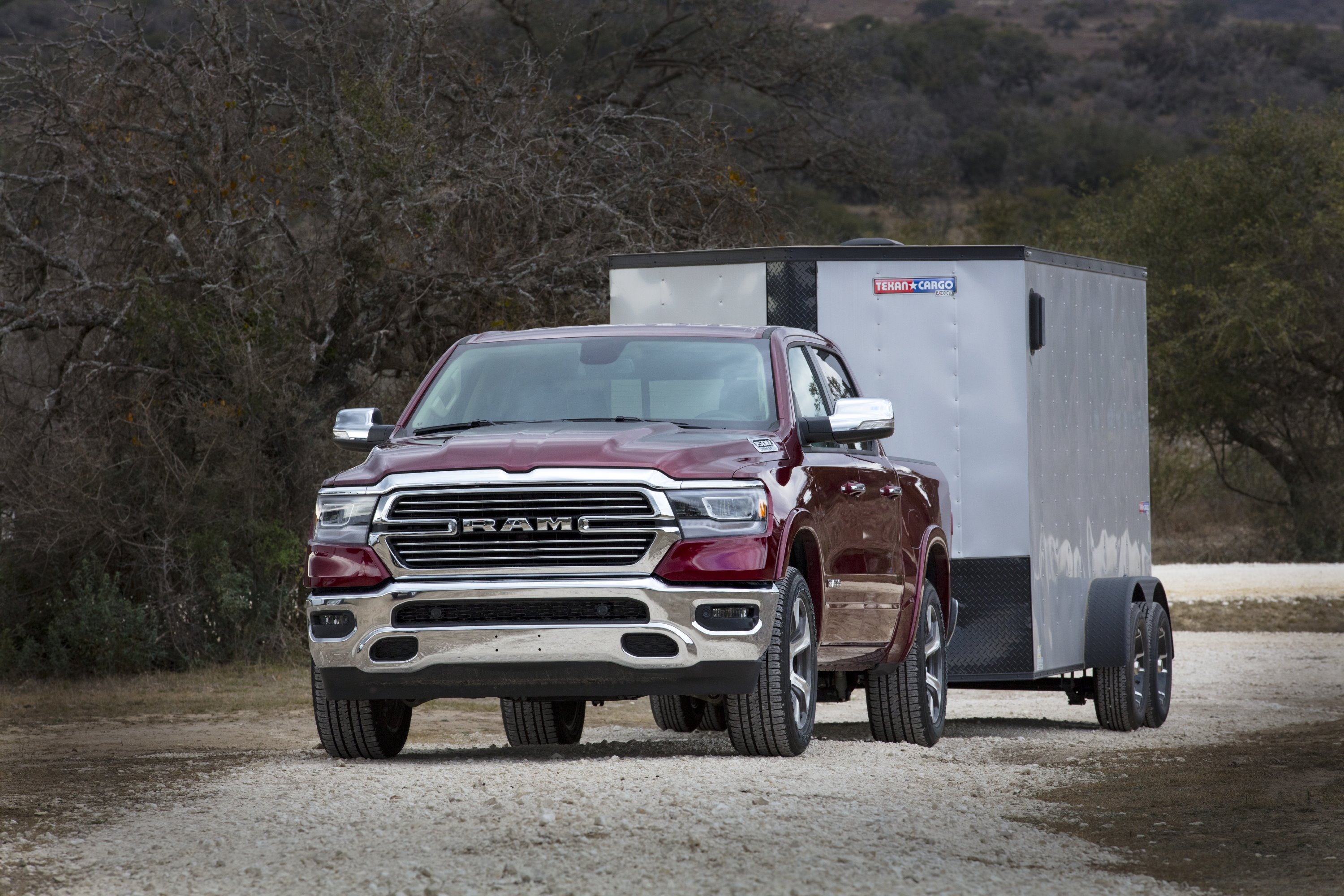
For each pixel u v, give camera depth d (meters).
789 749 20.95
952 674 28.94
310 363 48.78
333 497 20.36
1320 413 93.06
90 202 50.34
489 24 75.81
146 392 48.41
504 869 14.32
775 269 29.36
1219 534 102.06
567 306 51.50
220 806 17.66
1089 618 31.64
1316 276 89.06
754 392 22.38
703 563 19.58
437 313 51.78
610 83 80.50
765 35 82.75
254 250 49.88
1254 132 93.06
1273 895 14.40
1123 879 14.89
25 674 44.56
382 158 48.41
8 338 49.94
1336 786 20.72
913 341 28.94
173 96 51.03
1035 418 29.14
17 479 46.72
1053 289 30.22
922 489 25.84
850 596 22.66
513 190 51.16
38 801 18.97
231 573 46.22
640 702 39.34
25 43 49.91
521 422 22.20
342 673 20.14
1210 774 22.11
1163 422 95.06
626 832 15.82
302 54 53.88
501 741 29.84
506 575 19.69
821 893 13.66
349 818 16.77
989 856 15.66
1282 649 52.62
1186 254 93.88
